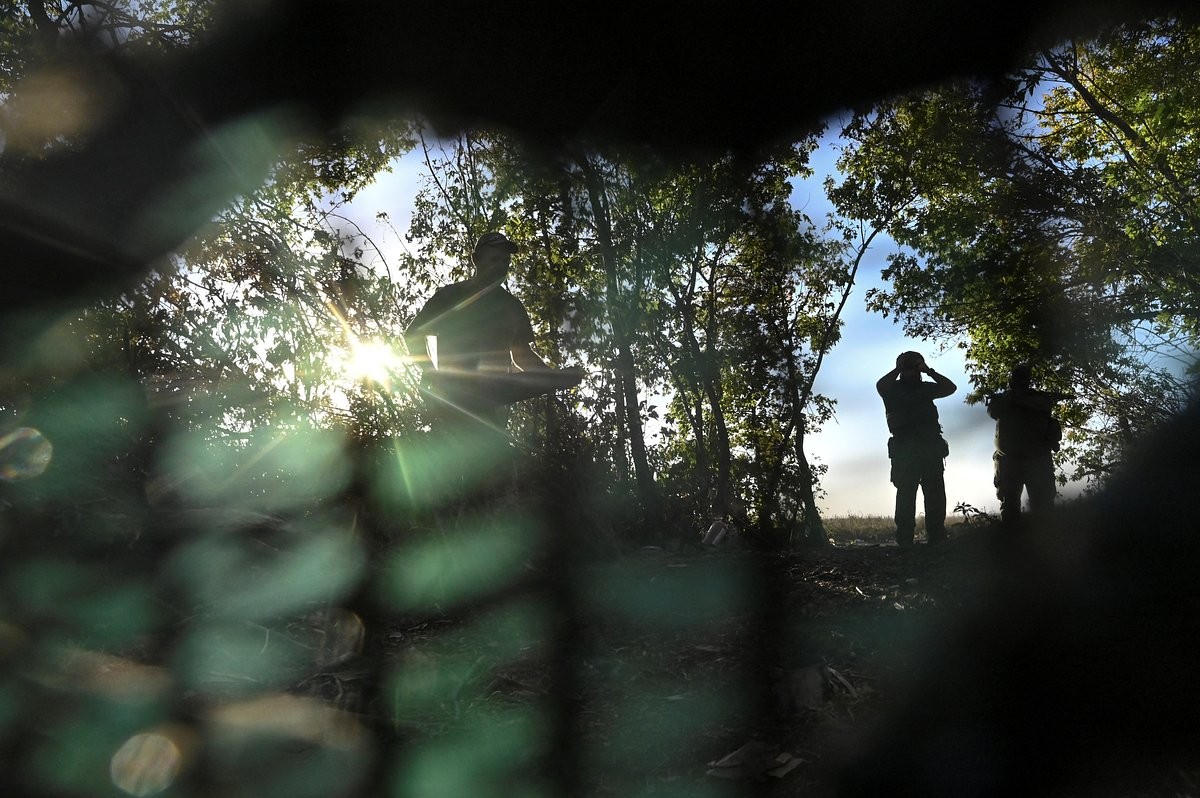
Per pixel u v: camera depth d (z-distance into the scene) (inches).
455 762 115.0
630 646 153.6
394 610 169.6
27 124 285.9
